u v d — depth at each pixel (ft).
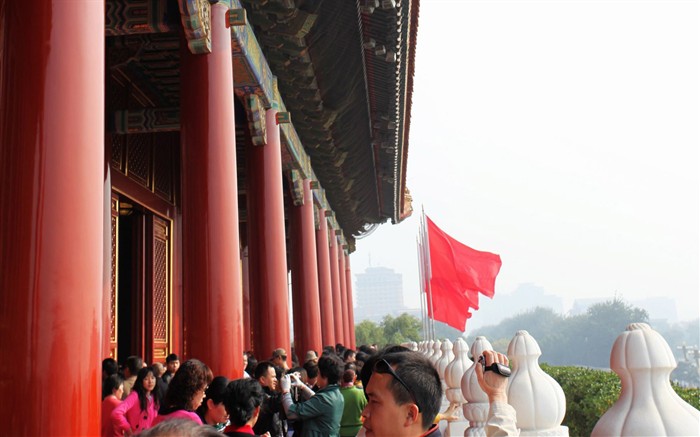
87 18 22.62
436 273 75.66
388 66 73.05
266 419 33.58
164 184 76.23
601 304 337.31
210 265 38.40
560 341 372.38
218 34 41.32
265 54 61.41
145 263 71.36
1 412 20.16
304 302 86.69
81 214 21.48
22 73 21.58
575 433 52.16
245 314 117.91
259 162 60.44
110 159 57.98
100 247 22.29
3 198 21.11
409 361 12.23
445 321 76.43
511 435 14.23
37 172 21.11
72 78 21.90
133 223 71.87
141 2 41.70
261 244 60.03
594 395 48.34
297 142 80.18
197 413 24.52
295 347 86.22
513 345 16.26
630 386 11.26
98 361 21.66
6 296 20.62
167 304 76.13
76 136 21.72
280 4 54.29
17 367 20.26
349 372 33.12
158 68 64.28
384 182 121.70
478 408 21.48
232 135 40.91
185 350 38.40
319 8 58.44
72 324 20.81
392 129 92.38
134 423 32.65
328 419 29.07
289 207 94.12
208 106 40.09
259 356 59.57
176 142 81.05
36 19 21.81
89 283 21.47
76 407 20.54
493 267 75.25
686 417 10.73
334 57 66.59
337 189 112.68
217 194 39.22
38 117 21.34
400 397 11.89
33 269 20.67
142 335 69.92
